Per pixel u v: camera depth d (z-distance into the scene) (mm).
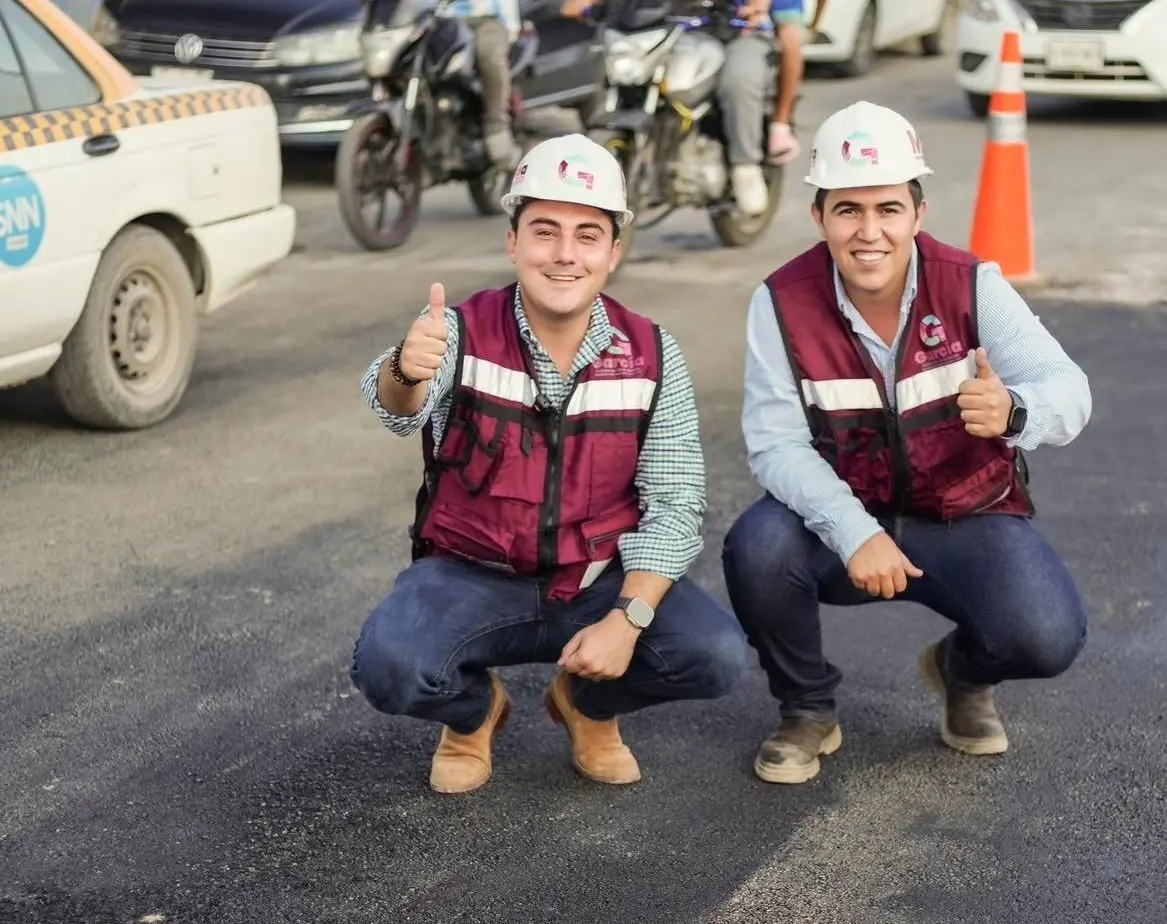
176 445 6125
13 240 5566
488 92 9648
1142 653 4398
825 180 3412
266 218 6820
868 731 3994
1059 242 9078
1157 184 10633
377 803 3668
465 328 3420
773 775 3730
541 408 3406
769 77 8938
